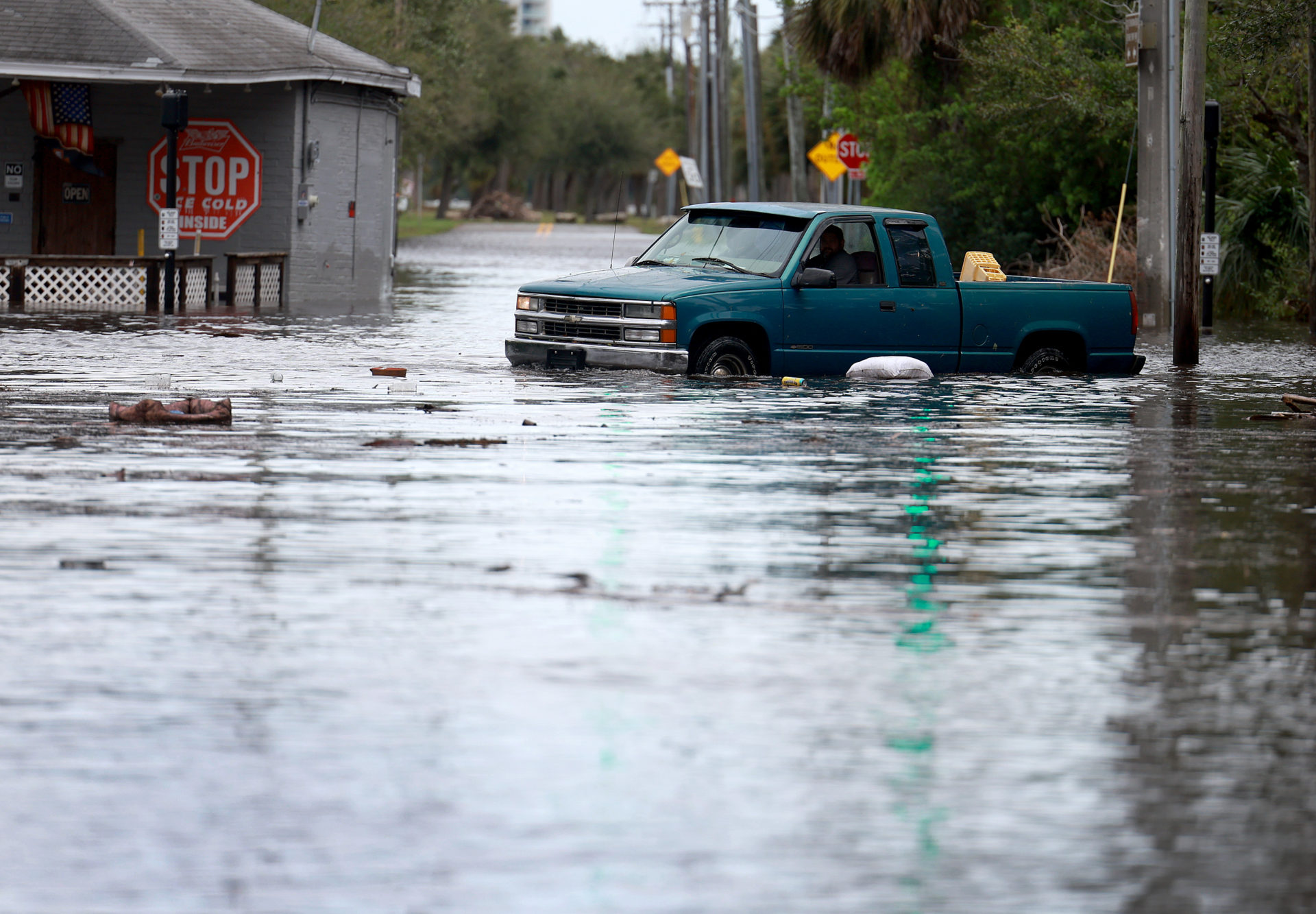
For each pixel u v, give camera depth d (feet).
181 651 38.04
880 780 30.48
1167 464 69.21
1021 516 56.49
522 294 103.14
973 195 214.48
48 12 181.37
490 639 39.47
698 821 28.37
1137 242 160.97
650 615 41.91
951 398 92.38
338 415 80.12
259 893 25.36
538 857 26.78
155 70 178.29
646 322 96.53
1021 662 38.22
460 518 54.03
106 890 25.48
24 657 37.47
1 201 192.95
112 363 102.89
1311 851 27.53
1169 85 157.48
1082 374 108.06
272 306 171.12
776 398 89.97
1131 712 34.63
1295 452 73.36
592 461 66.74
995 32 202.90
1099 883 26.20
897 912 25.00
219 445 69.56
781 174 561.43
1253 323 175.42
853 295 100.37
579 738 32.50
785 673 37.04
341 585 44.60
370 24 318.04
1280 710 34.88
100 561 47.01
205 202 191.83
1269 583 46.47
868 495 60.03
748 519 54.85
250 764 30.83
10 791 29.43
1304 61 173.78
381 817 28.37
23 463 64.08
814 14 229.04
